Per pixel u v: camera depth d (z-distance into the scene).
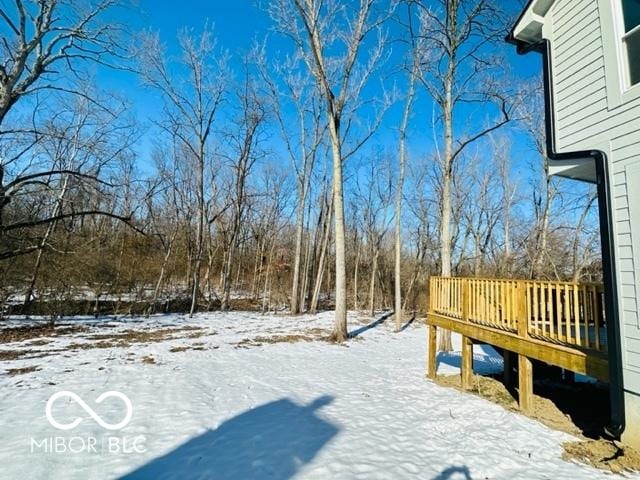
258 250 29.52
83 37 8.75
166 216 24.83
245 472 3.66
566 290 5.29
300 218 21.42
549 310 5.56
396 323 15.97
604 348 4.88
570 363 4.89
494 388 7.12
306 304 24.06
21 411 5.02
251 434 4.57
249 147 22.83
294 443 4.35
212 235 29.09
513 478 3.77
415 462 4.03
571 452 4.42
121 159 17.20
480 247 26.23
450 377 8.12
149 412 5.16
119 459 3.86
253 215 31.42
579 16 5.44
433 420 5.41
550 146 5.72
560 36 5.77
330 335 13.18
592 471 3.95
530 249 20.94
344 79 12.97
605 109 4.89
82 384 6.30
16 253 8.26
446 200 11.24
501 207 26.09
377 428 4.99
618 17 4.86
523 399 5.80
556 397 6.91
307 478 3.56
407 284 27.00
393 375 8.28
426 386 7.39
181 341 11.11
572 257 19.50
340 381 7.51
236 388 6.55
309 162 21.58
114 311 17.33
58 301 14.12
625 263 4.44
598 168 4.87
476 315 6.87
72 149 13.34
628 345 4.33
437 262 26.70
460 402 6.29
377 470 3.78
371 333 14.81
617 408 4.35
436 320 8.12
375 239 26.89
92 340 10.70
